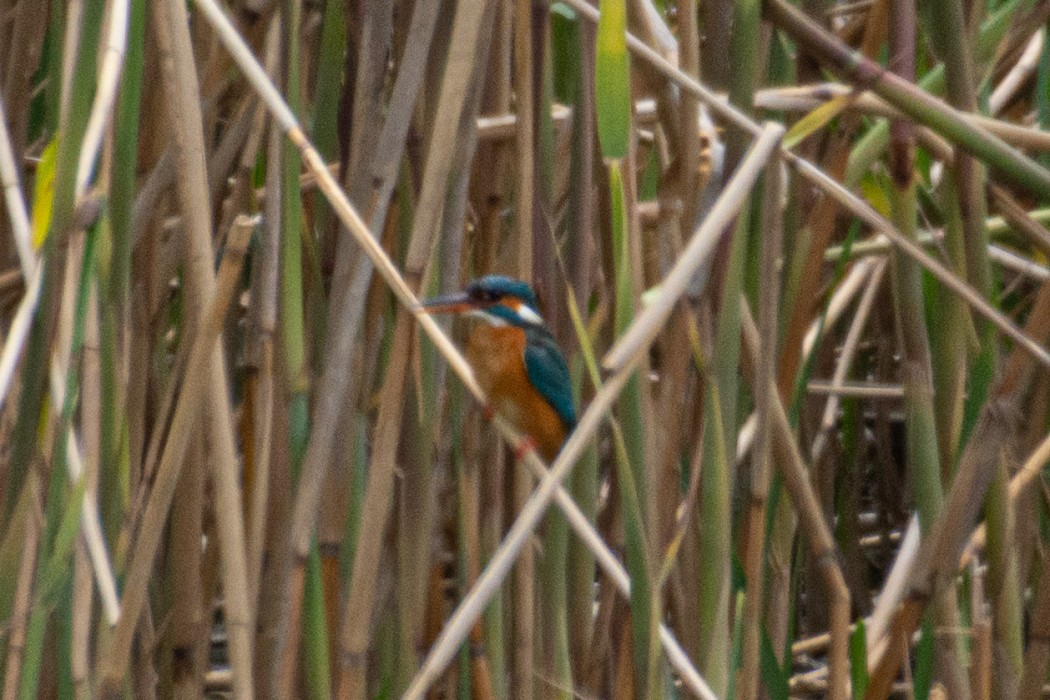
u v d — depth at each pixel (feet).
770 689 25.34
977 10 26.86
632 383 22.74
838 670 25.80
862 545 47.75
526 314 24.48
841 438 48.49
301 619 21.91
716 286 24.90
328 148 24.82
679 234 24.40
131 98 20.43
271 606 24.62
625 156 21.30
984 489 24.45
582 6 22.11
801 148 27.58
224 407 20.54
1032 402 28.63
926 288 27.02
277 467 24.47
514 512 25.36
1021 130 24.08
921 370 25.55
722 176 24.03
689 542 25.30
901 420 49.78
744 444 28.27
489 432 24.99
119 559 21.81
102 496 21.62
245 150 24.72
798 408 25.68
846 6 31.17
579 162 24.09
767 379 22.59
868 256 33.81
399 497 25.58
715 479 23.11
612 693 26.40
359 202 23.07
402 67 21.44
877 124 28.17
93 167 19.47
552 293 24.82
